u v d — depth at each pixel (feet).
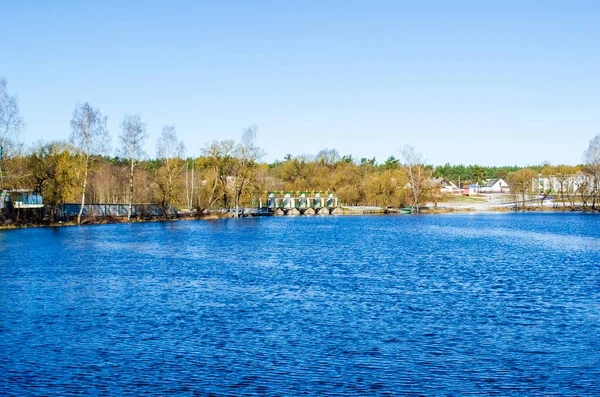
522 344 76.38
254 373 65.51
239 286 121.49
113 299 107.24
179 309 98.48
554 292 113.39
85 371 66.39
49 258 173.47
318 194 564.71
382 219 449.89
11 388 61.21
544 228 320.70
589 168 521.65
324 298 108.06
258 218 472.03
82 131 332.60
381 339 79.10
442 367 67.41
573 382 62.54
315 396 59.06
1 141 280.51
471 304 102.17
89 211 373.81
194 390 60.54
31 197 342.44
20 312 96.22
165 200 416.87
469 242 232.12
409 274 139.23
